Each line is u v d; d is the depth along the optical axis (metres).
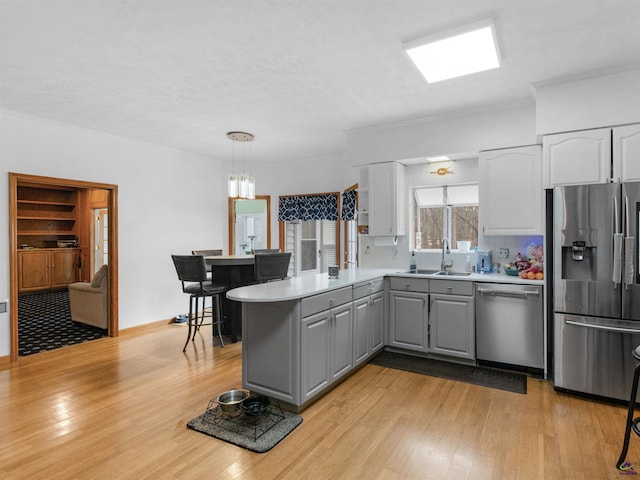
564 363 2.90
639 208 2.63
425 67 2.67
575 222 2.82
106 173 4.53
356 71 2.82
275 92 3.23
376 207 4.22
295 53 2.54
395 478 1.93
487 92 3.25
